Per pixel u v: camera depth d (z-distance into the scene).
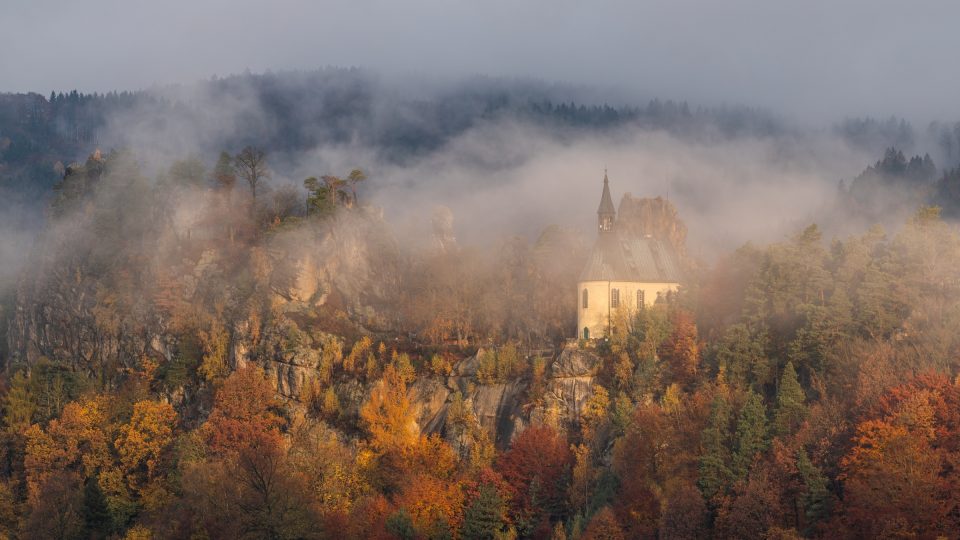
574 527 180.75
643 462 191.75
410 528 192.12
